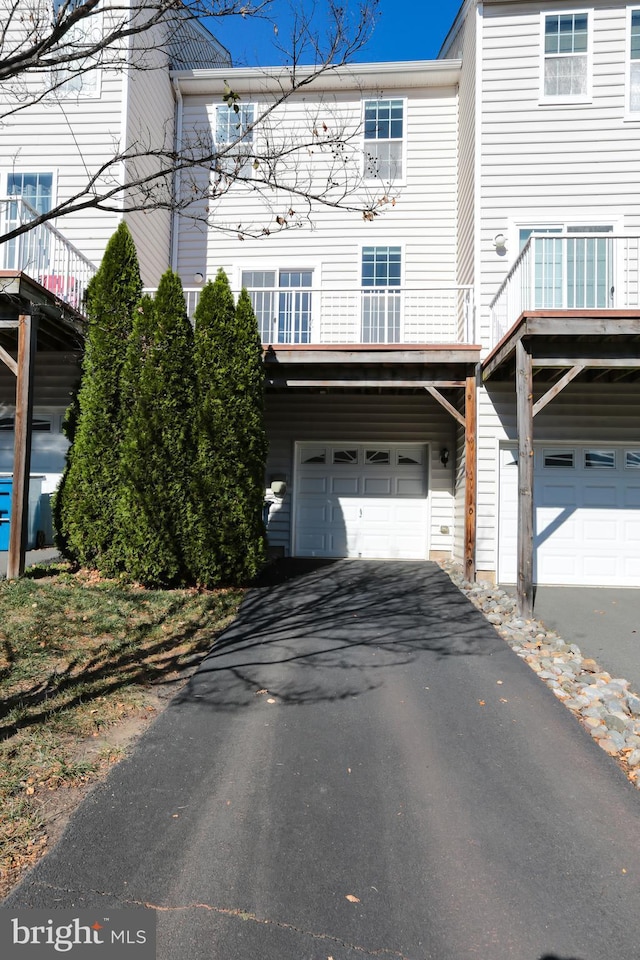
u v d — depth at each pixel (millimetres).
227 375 7918
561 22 9617
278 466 11016
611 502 9453
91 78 10062
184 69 11703
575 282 8391
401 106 11672
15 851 2627
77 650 5262
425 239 11500
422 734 3963
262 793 3184
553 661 5500
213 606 6992
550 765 3584
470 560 9055
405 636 6160
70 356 10273
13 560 7465
